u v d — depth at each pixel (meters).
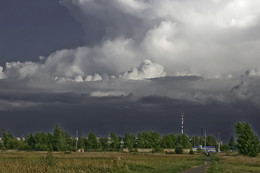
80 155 98.44
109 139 177.50
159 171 40.72
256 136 103.38
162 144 179.75
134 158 85.19
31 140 154.38
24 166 37.12
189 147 192.50
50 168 35.91
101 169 39.72
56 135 153.38
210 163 70.38
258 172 43.16
